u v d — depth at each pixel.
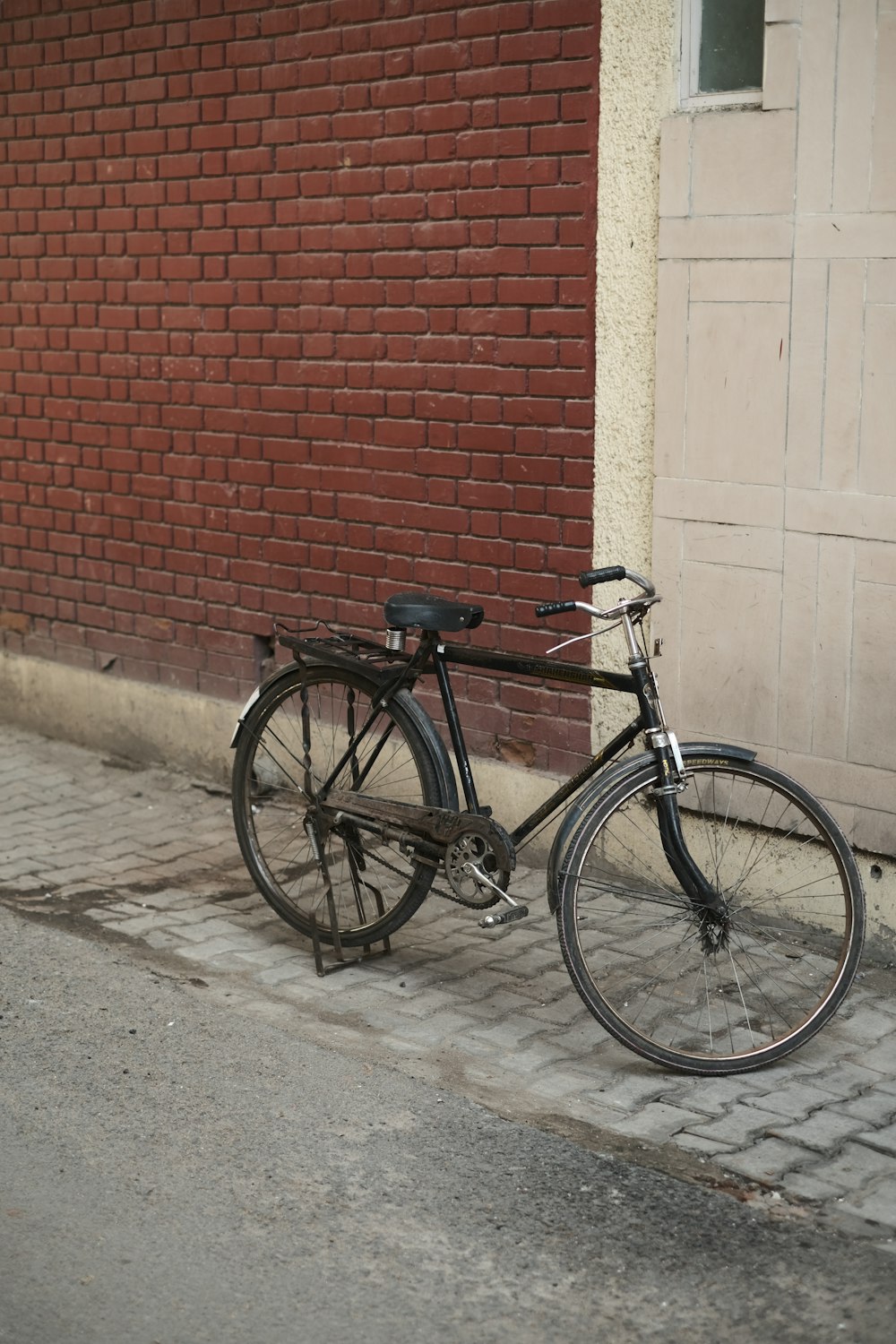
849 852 4.02
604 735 5.21
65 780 6.78
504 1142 3.63
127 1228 3.27
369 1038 4.21
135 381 6.68
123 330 6.68
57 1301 3.02
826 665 4.57
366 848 4.75
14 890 5.43
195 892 5.40
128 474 6.80
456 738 4.48
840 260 4.36
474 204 5.27
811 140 4.37
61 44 6.66
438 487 5.59
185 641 6.71
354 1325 2.95
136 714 6.92
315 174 5.77
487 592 5.50
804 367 4.48
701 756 4.09
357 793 4.64
